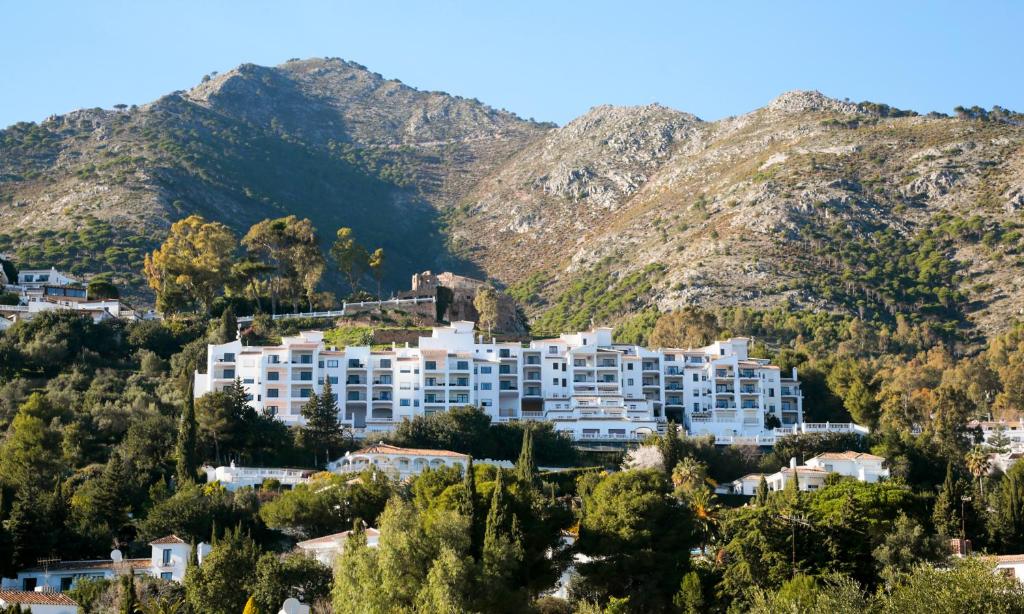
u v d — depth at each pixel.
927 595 91.00
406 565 102.31
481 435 190.25
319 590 114.62
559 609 111.94
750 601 107.12
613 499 122.44
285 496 147.12
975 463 181.62
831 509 126.38
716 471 187.25
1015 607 89.19
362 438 191.88
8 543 127.25
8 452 168.62
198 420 179.00
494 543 105.50
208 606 113.00
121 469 152.75
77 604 112.69
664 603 114.31
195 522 137.62
